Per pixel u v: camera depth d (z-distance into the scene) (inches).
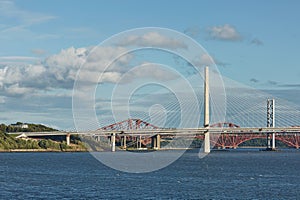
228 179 4692.4
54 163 7224.4
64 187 3941.9
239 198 3452.3
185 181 4448.8
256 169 6082.7
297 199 3430.1
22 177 4842.5
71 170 5787.4
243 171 5733.3
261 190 3848.4
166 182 4333.2
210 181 4483.3
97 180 4485.7
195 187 3996.1
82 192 3649.1
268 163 7455.7
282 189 3922.2
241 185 4178.2
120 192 3654.0
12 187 3966.5
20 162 7554.1
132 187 3941.9
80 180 4490.7
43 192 3656.5
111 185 4072.3
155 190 3774.6
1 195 3521.2
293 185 4205.2
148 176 4938.5
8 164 7027.6
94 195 3503.9
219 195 3567.9
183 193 3636.8
